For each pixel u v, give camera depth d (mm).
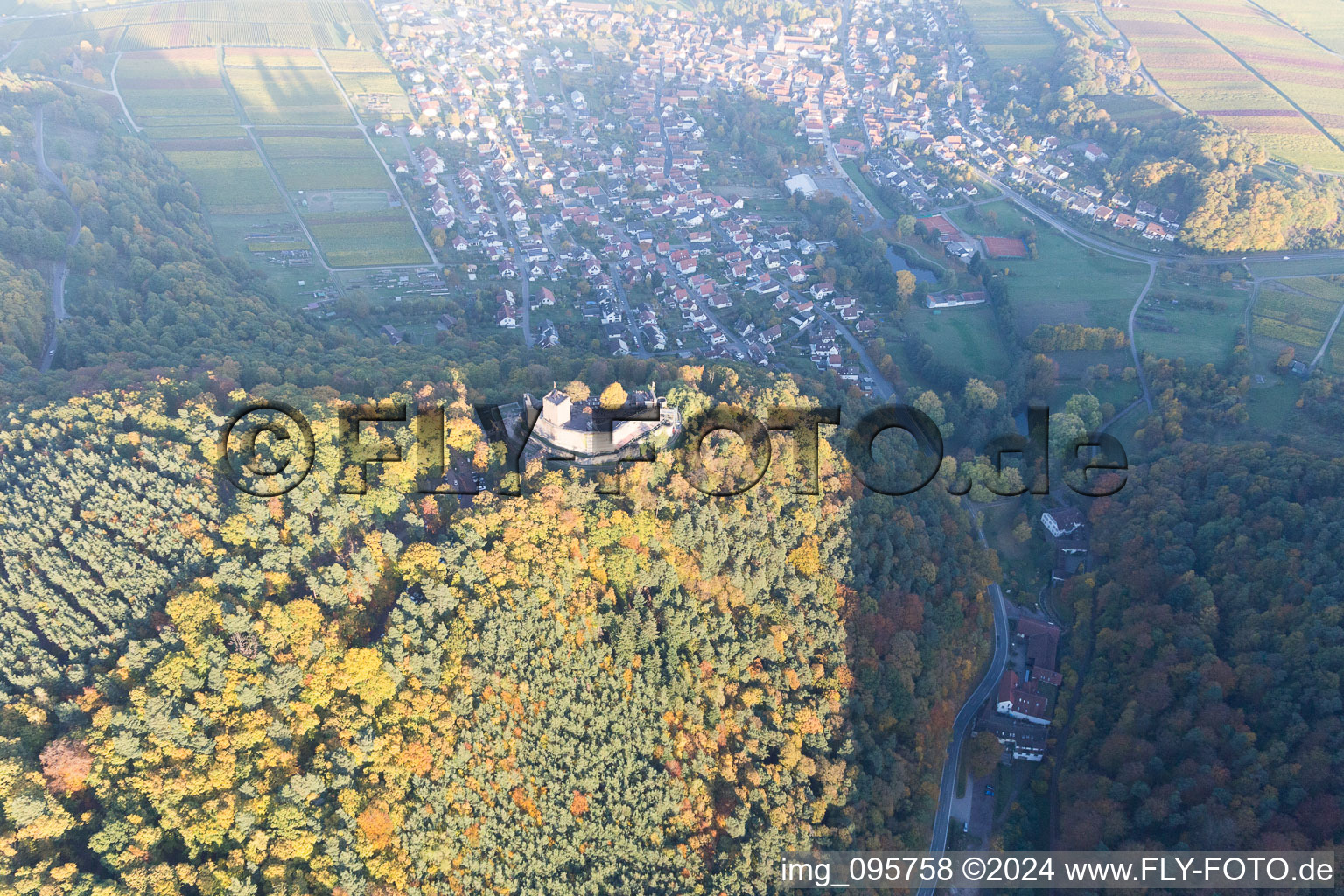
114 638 161875
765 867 172125
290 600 173000
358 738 159625
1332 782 172250
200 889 141875
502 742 168375
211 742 152750
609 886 166250
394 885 152125
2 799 142000
